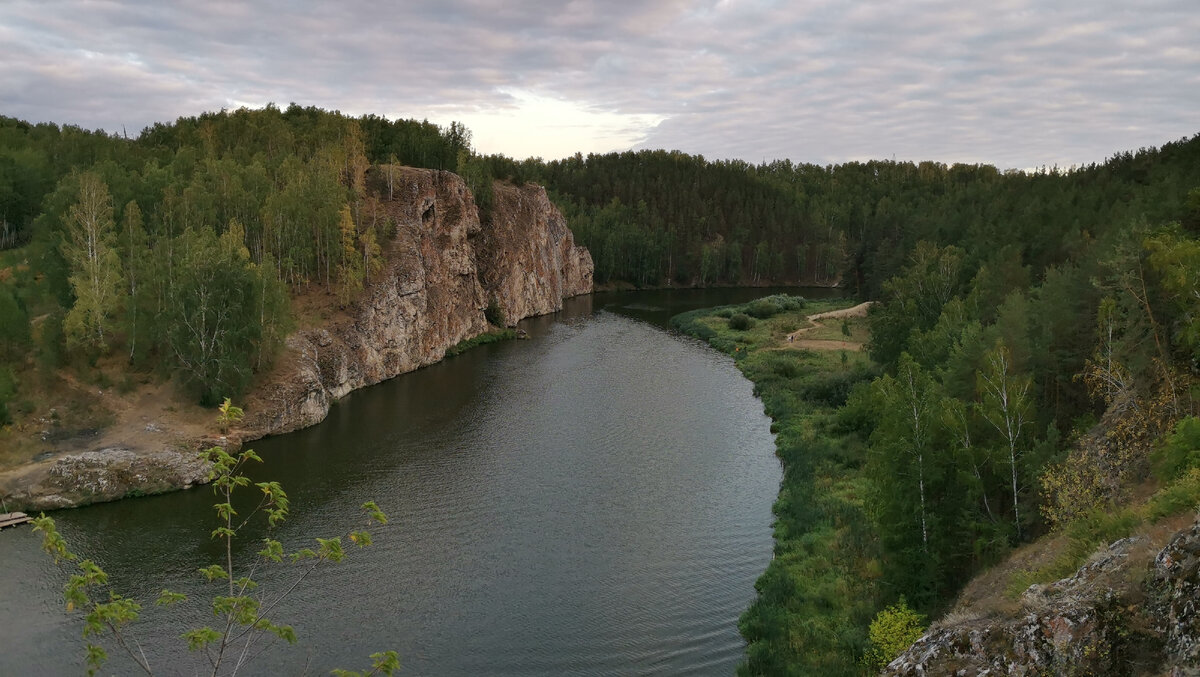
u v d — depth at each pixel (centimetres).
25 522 5150
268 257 8119
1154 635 1977
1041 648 2134
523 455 6519
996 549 3462
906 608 3431
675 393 8738
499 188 15725
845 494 5359
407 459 6397
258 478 5922
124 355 7031
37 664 3603
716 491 5728
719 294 19975
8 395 6003
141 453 5869
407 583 4362
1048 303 5291
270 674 3528
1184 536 2083
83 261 6800
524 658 3647
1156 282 4106
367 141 13888
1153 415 3453
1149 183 11225
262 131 12756
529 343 12125
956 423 3741
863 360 9719
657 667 3559
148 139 13375
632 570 4509
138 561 4622
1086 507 3125
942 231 13562
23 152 10556
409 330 9812
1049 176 15538
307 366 7606
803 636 3625
